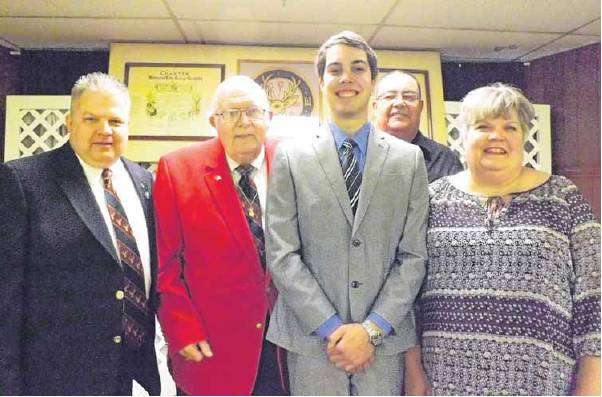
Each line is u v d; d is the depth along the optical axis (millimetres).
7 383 1372
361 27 2588
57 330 1435
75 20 2508
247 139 1537
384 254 1431
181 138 2727
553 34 2666
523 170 1452
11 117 2773
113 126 1504
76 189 1482
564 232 1354
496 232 1359
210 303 1535
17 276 1413
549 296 1321
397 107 2014
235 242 1534
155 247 1600
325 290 1417
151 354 1610
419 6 2330
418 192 1451
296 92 2785
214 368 1531
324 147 1469
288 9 2367
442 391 1388
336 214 1413
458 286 1376
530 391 1310
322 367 1402
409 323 1470
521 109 1380
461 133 1457
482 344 1341
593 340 1317
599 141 2711
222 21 2514
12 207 1426
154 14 2430
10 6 2355
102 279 1459
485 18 2465
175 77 2766
